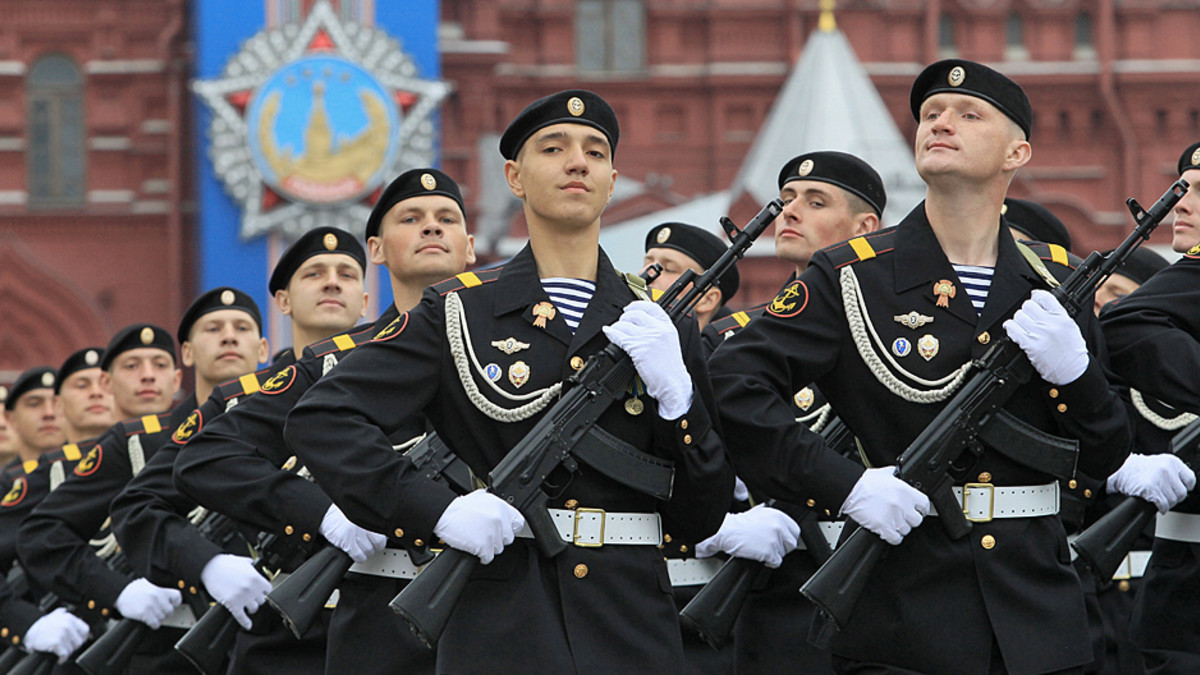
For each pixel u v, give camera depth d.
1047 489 11.16
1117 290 17.56
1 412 28.69
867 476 10.80
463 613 10.45
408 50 69.25
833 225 16.44
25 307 72.69
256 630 14.60
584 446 10.46
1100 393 11.02
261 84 67.38
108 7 73.56
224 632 14.34
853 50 76.31
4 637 20.12
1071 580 11.20
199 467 13.60
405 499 10.33
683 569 15.17
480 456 10.89
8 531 20.45
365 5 68.88
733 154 76.69
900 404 11.20
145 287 73.38
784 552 13.66
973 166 11.27
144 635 16.70
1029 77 76.56
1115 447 11.22
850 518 11.02
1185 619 13.96
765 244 66.94
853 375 11.38
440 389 10.99
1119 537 12.49
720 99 76.75
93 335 73.12
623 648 10.40
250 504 13.28
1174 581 14.02
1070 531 15.26
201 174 68.00
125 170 73.75
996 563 10.91
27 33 73.25
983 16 76.69
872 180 16.64
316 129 67.62
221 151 67.25
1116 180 76.62
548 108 10.97
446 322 10.93
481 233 73.94
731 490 10.99
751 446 11.12
